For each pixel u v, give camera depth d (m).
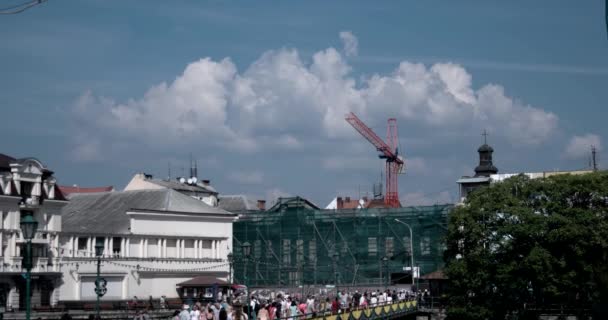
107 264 116.50
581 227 83.88
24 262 37.53
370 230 150.25
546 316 86.94
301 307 69.62
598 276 58.97
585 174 89.69
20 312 93.12
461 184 150.75
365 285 137.88
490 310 87.12
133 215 125.12
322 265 152.00
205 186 186.50
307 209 159.38
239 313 58.75
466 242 89.75
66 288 110.81
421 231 146.75
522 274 85.44
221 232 138.12
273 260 154.88
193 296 123.88
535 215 85.81
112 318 84.94
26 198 108.69
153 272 123.06
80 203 138.50
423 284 131.62
